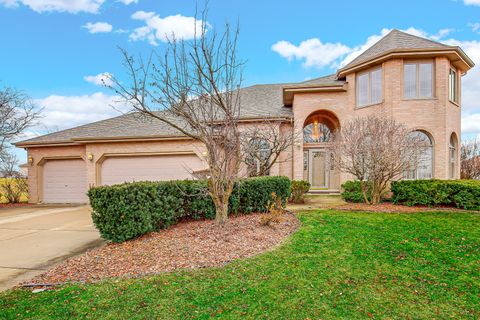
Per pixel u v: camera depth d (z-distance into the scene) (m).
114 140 14.48
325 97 15.60
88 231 8.07
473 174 19.95
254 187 9.08
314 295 3.91
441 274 4.65
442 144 13.48
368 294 3.97
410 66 13.95
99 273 4.67
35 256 5.79
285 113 16.22
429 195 11.03
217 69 6.69
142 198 6.35
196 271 4.60
